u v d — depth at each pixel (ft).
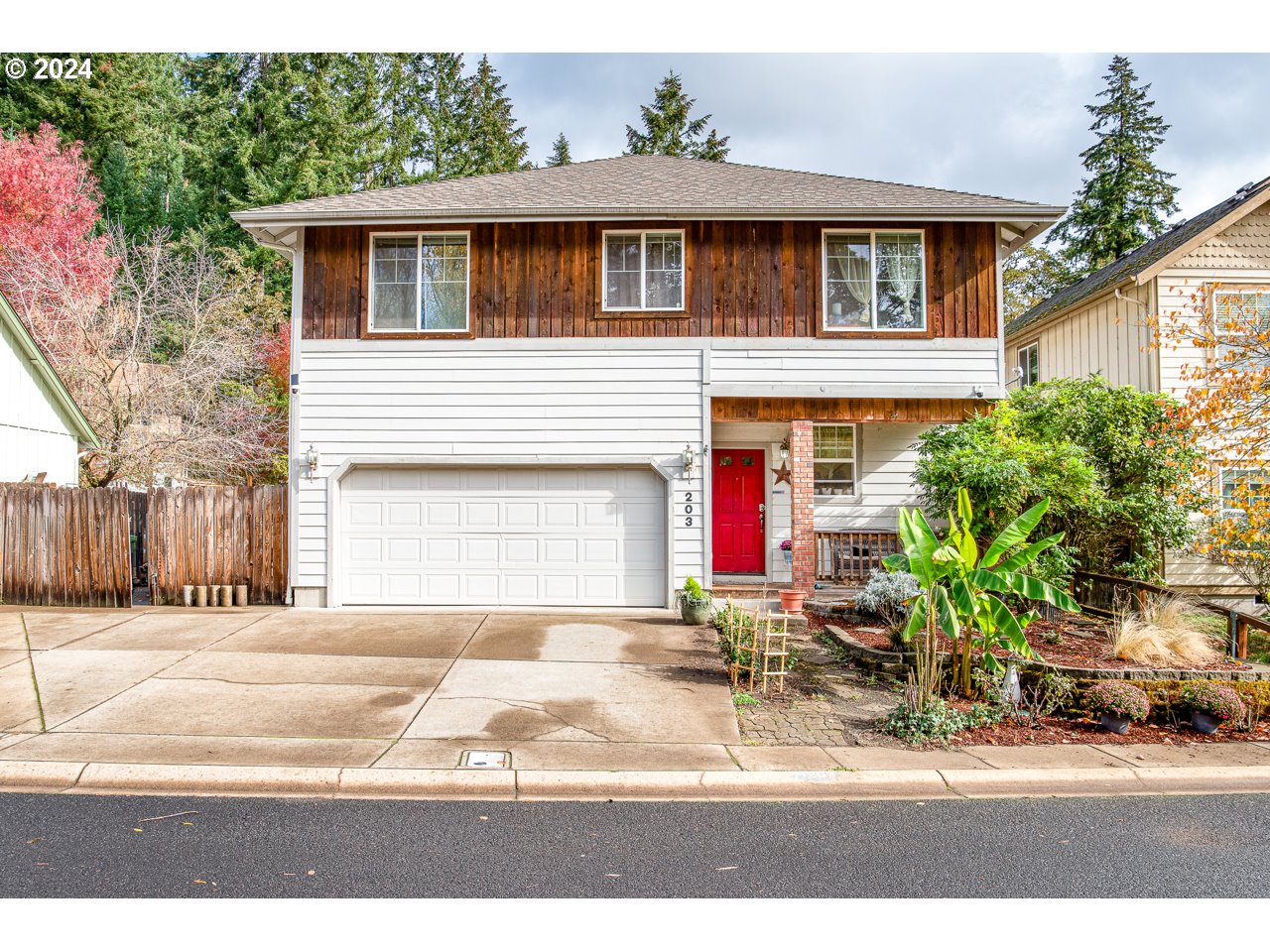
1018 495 30.76
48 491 36.35
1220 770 18.12
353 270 37.93
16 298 63.87
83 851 13.67
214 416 68.39
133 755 17.74
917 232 37.60
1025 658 23.84
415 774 16.87
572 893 12.45
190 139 100.78
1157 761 18.72
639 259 37.88
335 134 95.55
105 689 22.81
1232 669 24.98
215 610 35.83
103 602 36.19
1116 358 47.39
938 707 20.59
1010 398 40.40
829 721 21.45
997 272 37.63
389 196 39.73
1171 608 29.17
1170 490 36.99
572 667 26.16
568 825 15.06
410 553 37.47
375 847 13.99
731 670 25.55
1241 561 38.04
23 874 12.85
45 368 47.83
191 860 13.41
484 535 37.52
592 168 49.21
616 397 37.37
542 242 37.86
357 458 37.29
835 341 37.35
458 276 38.01
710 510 36.99
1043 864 13.70
